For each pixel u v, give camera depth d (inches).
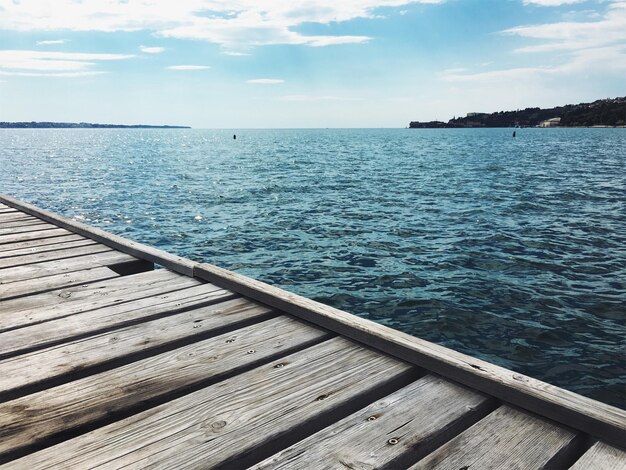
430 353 80.0
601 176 1250.6
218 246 496.1
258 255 454.9
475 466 56.2
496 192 928.9
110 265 158.7
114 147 3516.2
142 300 118.6
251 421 66.0
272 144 3949.3
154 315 108.7
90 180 1222.9
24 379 78.1
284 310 108.7
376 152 2591.0
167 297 120.8
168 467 56.3
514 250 465.7
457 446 60.1
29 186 1092.5
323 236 536.1
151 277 141.0
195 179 1229.1
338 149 2987.2
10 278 139.7
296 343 92.8
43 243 191.6
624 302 323.9
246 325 106.0
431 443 62.2
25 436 62.4
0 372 80.8
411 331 278.8
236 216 679.7
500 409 69.1
